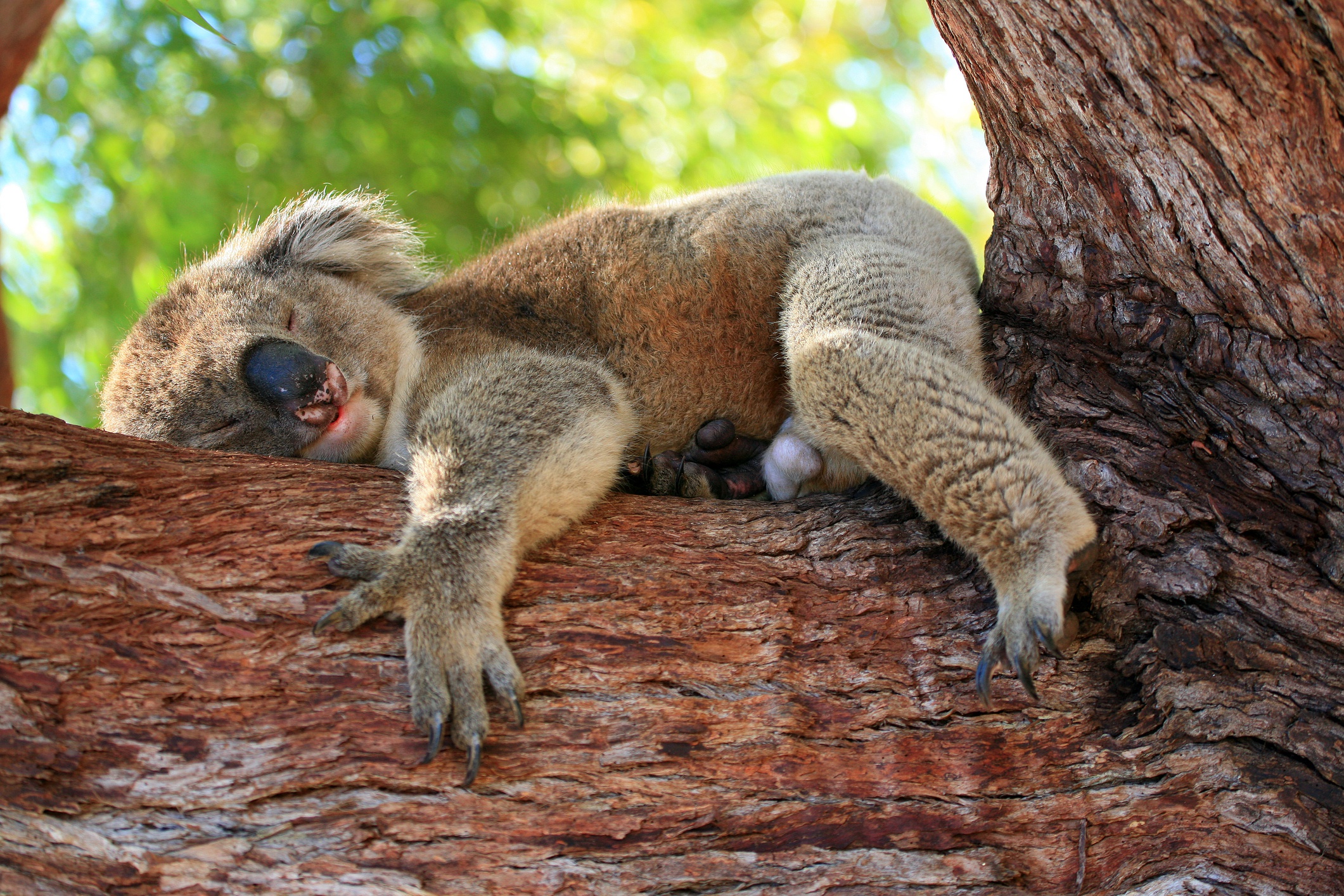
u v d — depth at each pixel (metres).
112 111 6.95
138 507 2.59
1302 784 2.61
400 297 4.45
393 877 2.35
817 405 3.33
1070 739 2.69
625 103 7.81
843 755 2.63
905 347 3.28
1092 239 3.19
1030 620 2.70
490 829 2.43
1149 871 2.62
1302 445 2.91
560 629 2.69
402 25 6.95
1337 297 2.74
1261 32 2.41
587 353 3.91
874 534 3.00
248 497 2.76
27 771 2.29
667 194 4.98
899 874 2.53
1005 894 2.55
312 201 4.29
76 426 2.71
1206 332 3.06
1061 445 3.16
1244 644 2.73
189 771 2.35
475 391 3.34
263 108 6.92
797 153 8.11
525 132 7.09
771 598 2.82
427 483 2.97
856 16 9.30
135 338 3.84
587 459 3.12
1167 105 2.64
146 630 2.45
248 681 2.45
